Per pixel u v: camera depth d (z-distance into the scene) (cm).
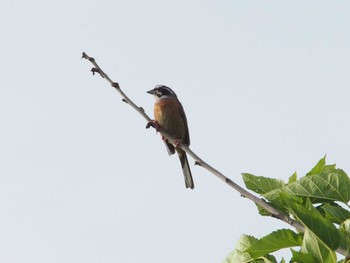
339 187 942
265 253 911
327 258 812
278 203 959
